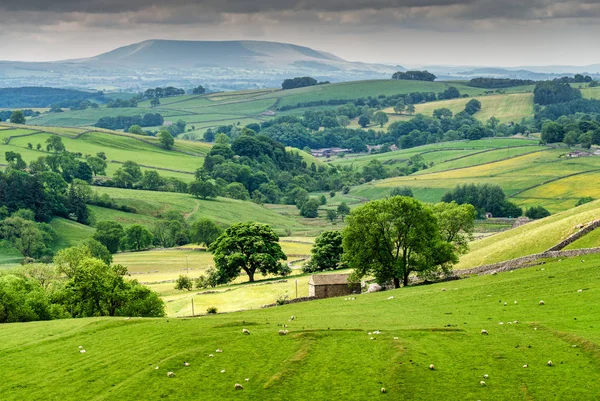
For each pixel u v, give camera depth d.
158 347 71.31
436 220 126.62
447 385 57.81
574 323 71.38
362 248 123.69
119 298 110.25
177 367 64.94
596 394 53.78
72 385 62.56
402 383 58.50
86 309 109.25
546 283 92.06
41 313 103.00
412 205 122.94
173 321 84.81
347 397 57.09
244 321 81.94
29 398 60.19
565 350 63.31
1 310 98.25
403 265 122.50
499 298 89.31
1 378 65.25
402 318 84.06
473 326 74.81
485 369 60.62
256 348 69.19
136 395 58.97
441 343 68.25
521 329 71.69
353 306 99.75
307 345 68.94
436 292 101.19
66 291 109.81
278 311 102.19
